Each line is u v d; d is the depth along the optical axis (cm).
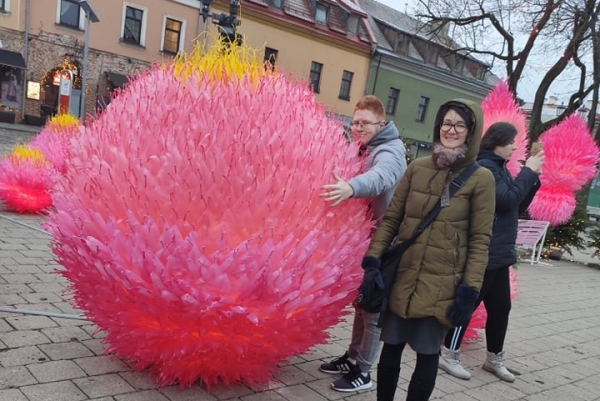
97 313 260
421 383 250
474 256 239
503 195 334
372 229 290
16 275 418
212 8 2383
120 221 232
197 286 224
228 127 237
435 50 3334
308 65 2750
